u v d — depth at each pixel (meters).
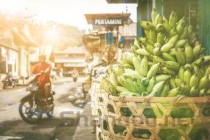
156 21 2.79
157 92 2.35
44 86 8.47
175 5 5.61
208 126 2.21
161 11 5.79
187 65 2.50
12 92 21.39
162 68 2.53
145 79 2.48
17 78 27.56
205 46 4.35
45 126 8.03
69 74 62.75
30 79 8.41
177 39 2.71
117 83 2.64
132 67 2.83
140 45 2.84
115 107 2.31
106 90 2.63
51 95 8.80
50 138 6.82
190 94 2.40
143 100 2.18
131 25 20.19
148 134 2.24
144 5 8.34
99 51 22.00
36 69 8.51
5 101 14.91
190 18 5.49
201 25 4.46
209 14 4.34
